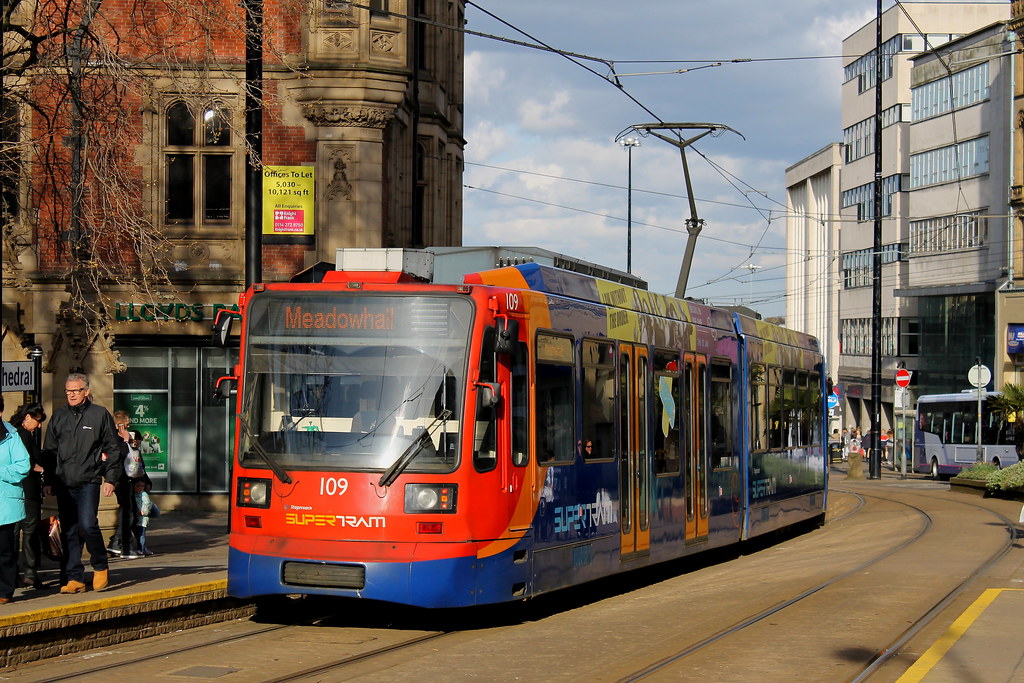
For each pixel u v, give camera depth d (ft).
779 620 41.70
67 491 40.75
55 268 81.10
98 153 55.72
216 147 87.40
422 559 38.83
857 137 272.72
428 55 107.24
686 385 59.26
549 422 44.42
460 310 40.60
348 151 87.20
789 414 79.51
